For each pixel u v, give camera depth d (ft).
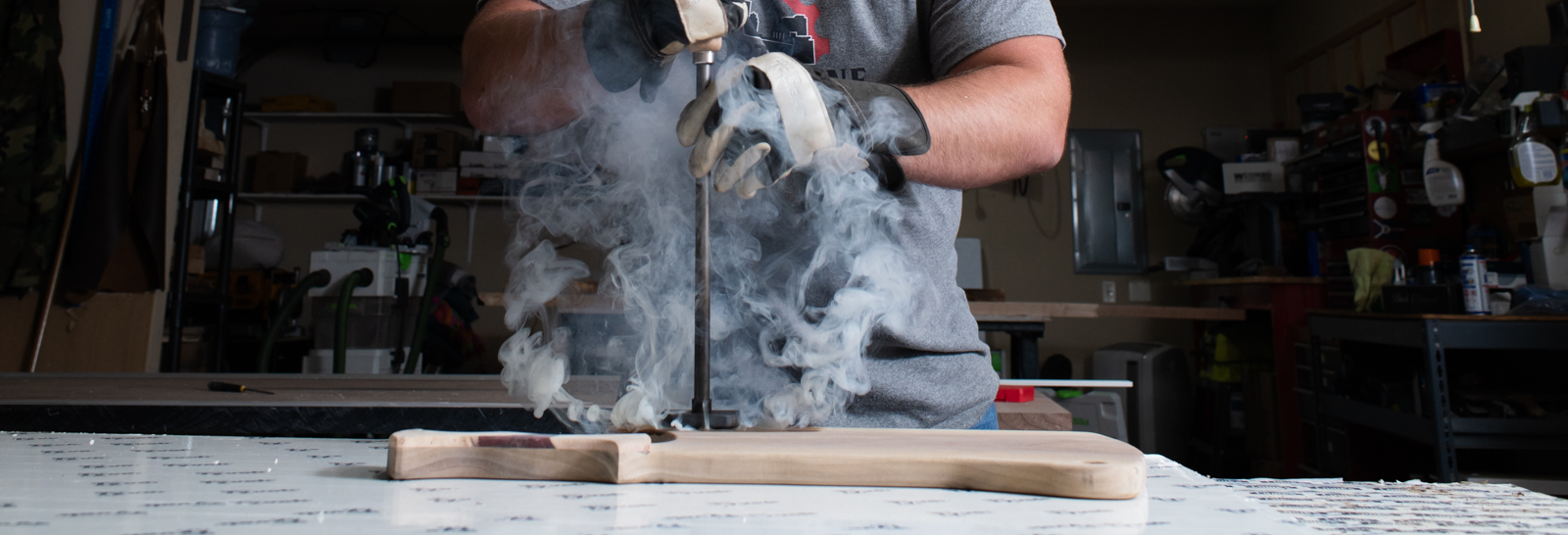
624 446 1.49
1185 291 13.97
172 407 2.53
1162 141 14.38
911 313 2.50
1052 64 2.35
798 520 1.20
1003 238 14.26
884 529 1.15
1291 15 14.01
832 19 2.78
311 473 1.56
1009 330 10.10
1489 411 6.69
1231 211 12.00
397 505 1.28
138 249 8.13
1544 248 7.02
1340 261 9.95
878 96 1.71
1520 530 1.33
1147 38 14.65
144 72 8.18
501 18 2.58
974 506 1.32
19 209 7.34
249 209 14.49
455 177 13.73
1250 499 1.40
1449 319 6.48
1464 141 8.05
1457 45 10.05
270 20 15.11
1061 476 1.39
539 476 1.51
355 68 14.96
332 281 9.67
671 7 1.66
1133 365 12.34
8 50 7.46
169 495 1.33
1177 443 12.00
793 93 1.48
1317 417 8.60
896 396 2.50
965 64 2.48
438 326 10.84
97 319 8.15
